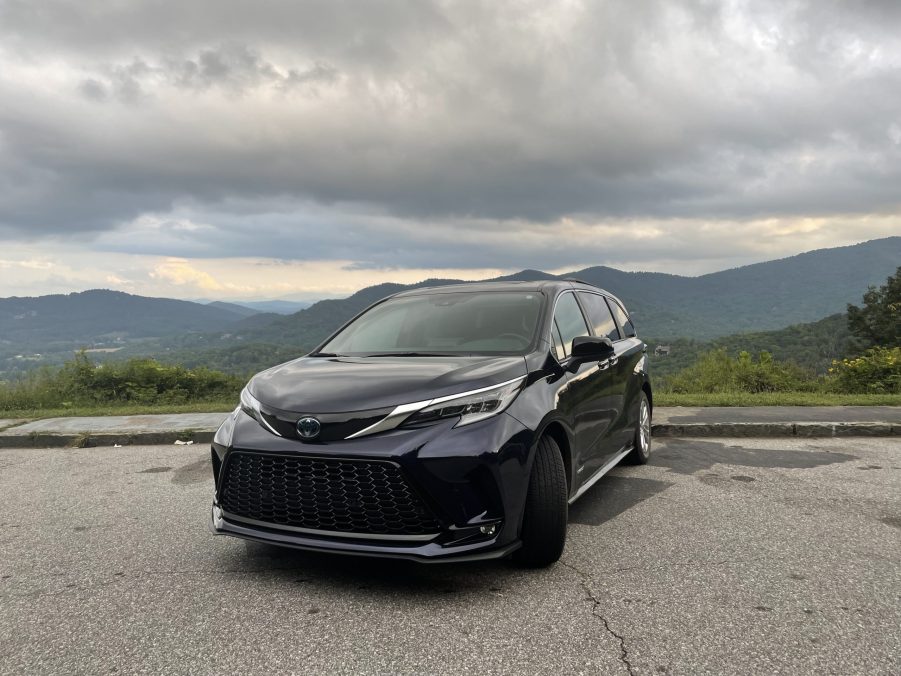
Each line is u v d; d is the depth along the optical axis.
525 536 3.41
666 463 6.39
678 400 10.20
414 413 3.10
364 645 2.66
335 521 3.12
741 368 14.91
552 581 3.36
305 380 3.51
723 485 5.48
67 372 12.99
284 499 3.21
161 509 4.92
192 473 6.22
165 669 2.49
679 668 2.47
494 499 3.12
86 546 4.05
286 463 3.20
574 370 4.19
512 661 2.52
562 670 2.45
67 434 7.95
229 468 3.41
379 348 4.27
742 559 3.68
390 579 3.39
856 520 4.45
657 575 3.44
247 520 3.35
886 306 55.22
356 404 3.15
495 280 5.26
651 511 4.69
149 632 2.81
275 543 3.19
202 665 2.52
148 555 3.85
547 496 3.40
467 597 3.15
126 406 12.24
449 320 4.40
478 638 2.72
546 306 4.41
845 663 2.51
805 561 3.65
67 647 2.69
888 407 9.58
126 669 2.50
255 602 3.12
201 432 8.01
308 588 3.28
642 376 6.05
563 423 3.73
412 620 2.90
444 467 3.01
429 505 3.02
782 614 2.96
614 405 5.12
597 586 3.29
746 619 2.90
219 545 4.02
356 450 3.05
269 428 3.28
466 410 3.18
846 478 5.73
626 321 6.31
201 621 2.91
